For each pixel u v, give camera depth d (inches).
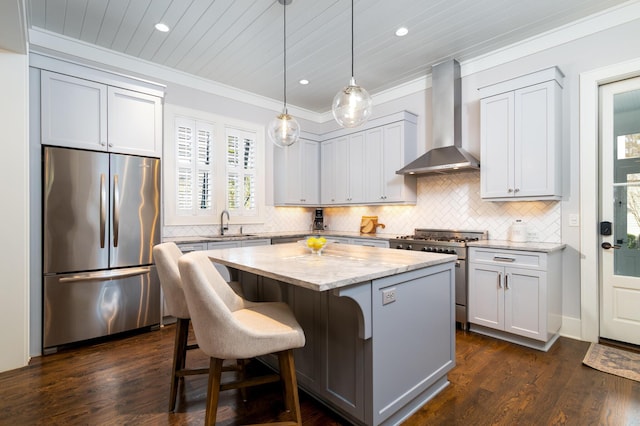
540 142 113.8
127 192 117.8
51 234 103.5
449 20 113.2
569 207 116.7
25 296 95.9
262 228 190.1
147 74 145.3
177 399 77.4
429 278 77.4
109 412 72.1
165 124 150.8
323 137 206.2
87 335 109.0
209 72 156.1
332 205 198.8
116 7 106.0
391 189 164.1
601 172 113.7
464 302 121.7
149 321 122.6
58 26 117.0
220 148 170.6
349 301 65.8
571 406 73.3
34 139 101.4
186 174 158.1
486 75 138.6
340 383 68.7
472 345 108.5
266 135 192.2
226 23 115.0
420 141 164.4
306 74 158.4
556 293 111.8
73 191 107.0
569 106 116.6
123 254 117.0
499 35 123.5
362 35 122.9
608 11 107.8
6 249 93.7
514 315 108.7
